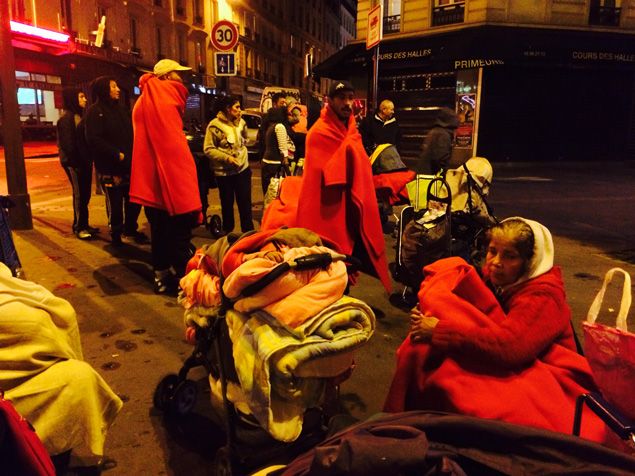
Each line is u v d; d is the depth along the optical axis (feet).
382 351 13.89
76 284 18.51
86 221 24.80
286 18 193.36
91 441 7.83
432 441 5.53
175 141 16.03
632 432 6.00
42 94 114.62
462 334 7.54
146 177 16.24
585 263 22.35
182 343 14.03
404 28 70.90
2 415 5.59
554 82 66.33
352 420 8.18
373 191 13.52
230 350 8.50
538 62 61.11
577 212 33.73
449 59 61.36
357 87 75.31
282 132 26.37
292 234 8.68
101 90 20.95
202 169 25.34
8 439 5.69
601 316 16.57
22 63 94.99
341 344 7.77
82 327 14.89
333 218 13.12
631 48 63.82
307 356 7.51
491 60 59.52
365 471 4.67
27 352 7.54
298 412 7.87
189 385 10.75
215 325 8.64
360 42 75.31
